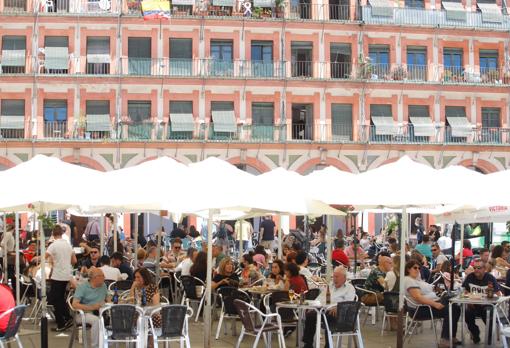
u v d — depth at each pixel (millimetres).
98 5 50406
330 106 51688
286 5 52000
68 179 14227
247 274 20922
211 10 51438
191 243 35781
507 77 53656
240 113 50812
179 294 23047
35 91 49156
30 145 48719
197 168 15703
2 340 12906
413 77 52875
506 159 52875
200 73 50438
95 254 20703
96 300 15477
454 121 52688
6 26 49625
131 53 50688
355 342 16625
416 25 52656
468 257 27141
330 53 52469
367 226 51250
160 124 49500
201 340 17609
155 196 14961
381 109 52344
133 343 15234
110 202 14547
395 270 18734
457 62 54031
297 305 15172
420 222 46250
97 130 49375
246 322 14812
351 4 52688
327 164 51094
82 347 16172
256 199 14484
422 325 18875
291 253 20734
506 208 18422
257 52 51875
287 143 50312
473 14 53906
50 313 20438
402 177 15703
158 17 49438
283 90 51188
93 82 49469
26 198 13422
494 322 16422
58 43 50094
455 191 15438
